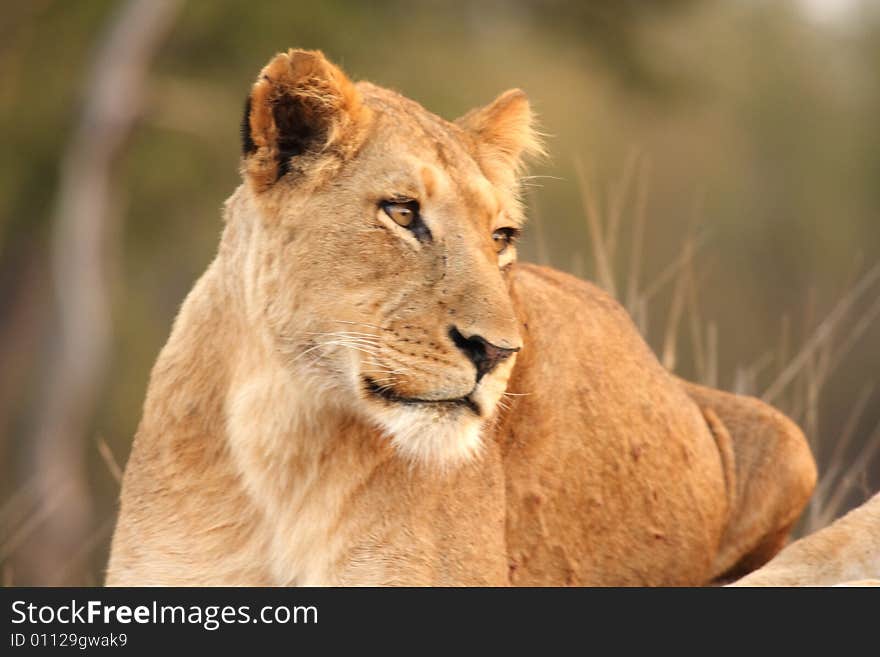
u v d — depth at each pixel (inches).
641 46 1196.5
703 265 1338.6
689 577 385.4
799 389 498.3
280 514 314.5
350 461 311.0
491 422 326.0
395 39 1170.6
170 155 1139.3
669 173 1471.5
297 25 1119.6
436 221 297.1
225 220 322.3
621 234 1181.1
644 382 374.9
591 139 1266.0
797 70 1606.8
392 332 293.0
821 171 1550.2
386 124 305.6
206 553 319.3
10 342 1194.0
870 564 337.1
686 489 379.9
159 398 323.3
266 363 308.0
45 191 1166.3
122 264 1182.9
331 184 300.7
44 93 1134.4
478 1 1190.9
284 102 302.7
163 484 321.4
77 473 1131.3
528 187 344.8
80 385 1135.0
